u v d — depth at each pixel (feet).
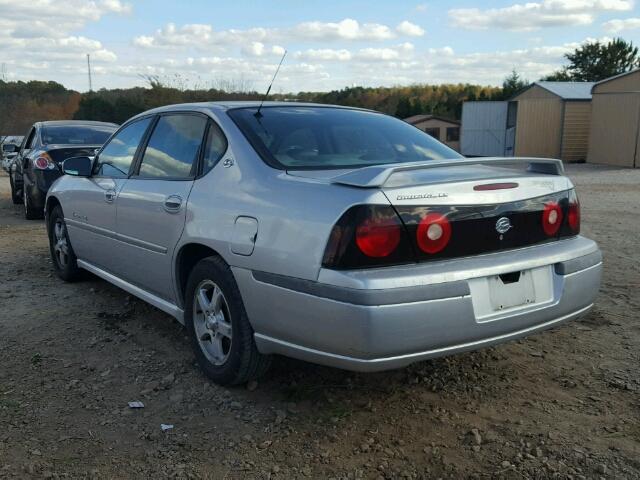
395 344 9.35
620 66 187.32
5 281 19.99
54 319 16.26
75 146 32.55
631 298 17.53
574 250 11.35
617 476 9.23
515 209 10.67
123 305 17.37
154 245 13.71
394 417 11.02
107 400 11.79
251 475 9.43
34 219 33.55
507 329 10.36
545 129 90.84
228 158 12.21
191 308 12.75
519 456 9.75
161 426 10.81
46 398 11.86
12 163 39.52
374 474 9.41
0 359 13.69
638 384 12.13
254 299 10.79
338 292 9.40
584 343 14.26
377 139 13.52
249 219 10.95
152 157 14.73
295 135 12.61
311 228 9.87
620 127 79.61
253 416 11.12
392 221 9.53
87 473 9.51
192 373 12.90
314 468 9.58
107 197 15.78
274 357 13.32
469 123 102.63
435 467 9.56
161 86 82.79
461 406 11.40
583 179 60.75
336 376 12.57
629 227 29.58
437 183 9.94
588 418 10.90
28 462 9.75
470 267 9.94
